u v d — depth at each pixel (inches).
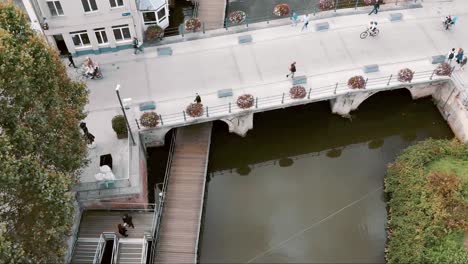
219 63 1583.4
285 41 1648.6
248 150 1576.0
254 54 1609.3
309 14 1739.7
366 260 1310.3
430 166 1400.1
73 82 1177.4
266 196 1475.1
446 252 1211.2
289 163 1581.0
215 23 1745.8
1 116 906.7
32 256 924.6
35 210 941.2
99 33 1545.3
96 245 1243.2
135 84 1525.6
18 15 1013.8
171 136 1515.7
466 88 1492.4
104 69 1563.7
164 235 1299.2
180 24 1779.0
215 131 1552.7
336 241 1352.1
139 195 1277.1
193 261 1259.8
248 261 1318.9
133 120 1423.5
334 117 1599.4
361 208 1423.5
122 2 1476.4
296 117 1596.9
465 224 1230.9
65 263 1178.0
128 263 1224.8
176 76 1547.7
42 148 1000.2
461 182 1318.9
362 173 1524.4
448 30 1681.8
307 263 1310.3
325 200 1454.2
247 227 1390.3
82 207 1290.6
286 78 1536.7
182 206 1348.4
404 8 1754.4
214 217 1414.9
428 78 1531.7
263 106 1453.0
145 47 1626.5
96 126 1412.4
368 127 1617.9
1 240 813.9
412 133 1611.7
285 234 1373.0
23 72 933.8
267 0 1931.6
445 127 1596.9
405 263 1228.5
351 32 1676.9
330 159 1584.6
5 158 864.3
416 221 1277.1
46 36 1502.2
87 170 1307.8
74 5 1437.0
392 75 1542.8
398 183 1390.3
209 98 1485.0
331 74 1550.2
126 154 1347.2
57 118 1043.3
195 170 1414.9
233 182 1521.9
